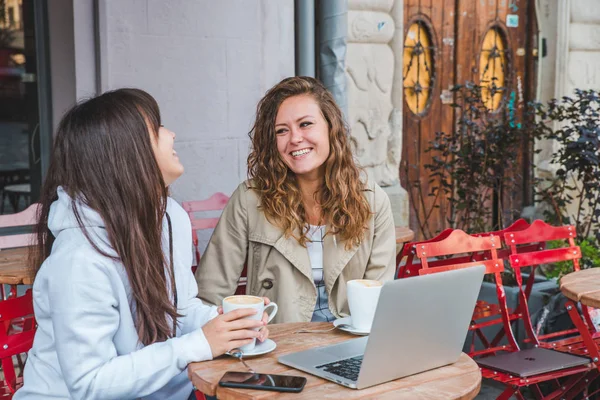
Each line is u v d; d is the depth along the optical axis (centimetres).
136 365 194
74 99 451
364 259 288
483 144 565
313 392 181
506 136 568
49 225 202
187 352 199
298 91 284
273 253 283
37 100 474
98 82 440
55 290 191
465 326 203
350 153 285
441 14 650
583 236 545
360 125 574
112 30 436
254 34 490
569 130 548
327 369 195
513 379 307
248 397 178
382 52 583
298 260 279
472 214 658
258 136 289
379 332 180
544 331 435
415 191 647
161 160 215
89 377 189
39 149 479
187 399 231
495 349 356
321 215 285
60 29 454
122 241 201
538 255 373
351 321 237
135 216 203
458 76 666
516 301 457
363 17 565
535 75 719
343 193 279
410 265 351
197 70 468
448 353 202
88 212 198
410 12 631
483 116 678
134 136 205
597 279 326
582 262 488
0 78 473
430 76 650
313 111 279
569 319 427
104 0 430
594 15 726
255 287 287
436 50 649
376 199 293
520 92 636
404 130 636
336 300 284
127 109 207
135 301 207
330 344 220
